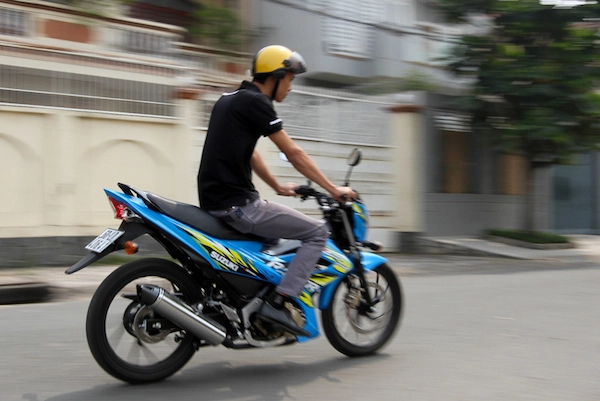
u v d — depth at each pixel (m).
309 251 4.34
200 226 4.12
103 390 4.04
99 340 3.94
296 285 4.27
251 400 3.92
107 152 11.09
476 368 4.68
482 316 6.51
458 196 15.82
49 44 10.98
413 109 14.53
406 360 4.86
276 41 14.77
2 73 10.15
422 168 14.93
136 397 3.92
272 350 5.11
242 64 13.93
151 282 4.19
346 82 16.72
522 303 7.26
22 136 10.34
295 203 12.71
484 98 14.17
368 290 4.88
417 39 15.52
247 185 4.27
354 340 5.00
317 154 13.19
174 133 11.67
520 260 13.13
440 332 5.79
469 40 14.00
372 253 5.13
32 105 10.40
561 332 5.82
